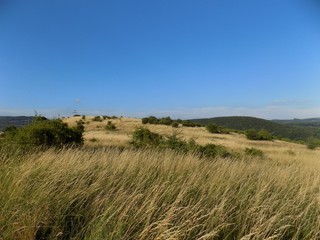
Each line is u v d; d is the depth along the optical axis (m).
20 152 8.84
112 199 4.76
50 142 17.39
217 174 6.86
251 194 5.63
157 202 4.54
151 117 83.88
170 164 8.08
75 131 20.16
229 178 6.63
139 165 7.74
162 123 81.81
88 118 95.88
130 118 96.62
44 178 5.25
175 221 4.21
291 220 4.68
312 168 9.88
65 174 5.84
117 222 3.86
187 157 9.30
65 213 4.40
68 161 7.18
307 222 4.72
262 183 6.20
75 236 3.87
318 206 5.28
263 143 52.47
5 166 6.30
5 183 5.09
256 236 3.90
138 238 3.70
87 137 40.66
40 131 17.19
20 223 3.81
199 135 58.97
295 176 7.85
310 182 7.18
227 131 70.75
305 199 5.79
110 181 5.82
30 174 5.60
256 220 4.38
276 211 4.79
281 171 8.09
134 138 20.88
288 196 5.87
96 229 3.85
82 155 8.50
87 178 5.93
